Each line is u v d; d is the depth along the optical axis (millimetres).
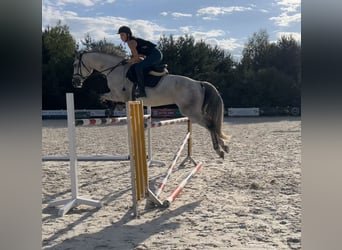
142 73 6402
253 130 16484
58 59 33188
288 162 7598
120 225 3730
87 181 6078
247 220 3797
